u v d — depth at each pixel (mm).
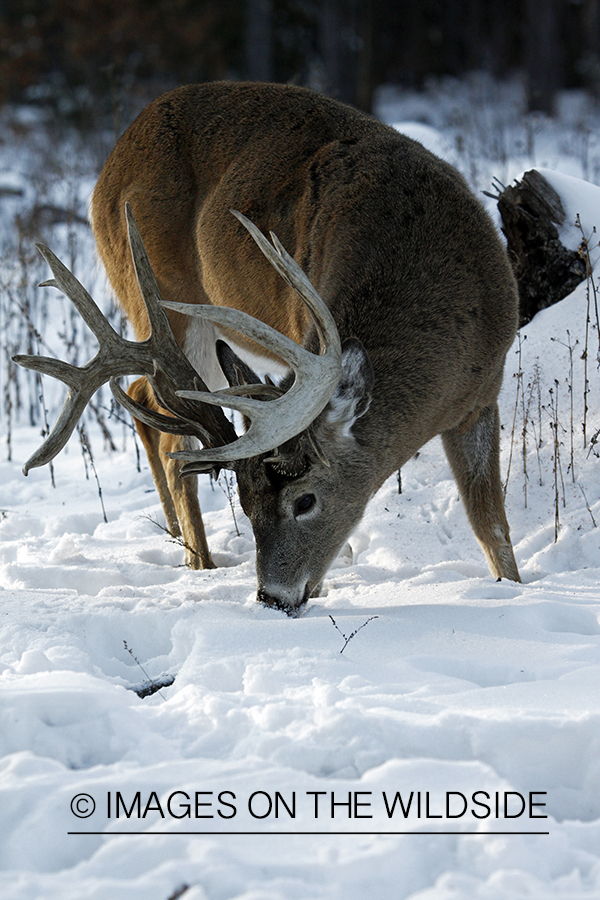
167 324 5000
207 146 6500
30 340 9867
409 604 4977
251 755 3104
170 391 4953
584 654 4090
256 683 3715
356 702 3430
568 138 20125
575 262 7699
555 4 27250
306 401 4348
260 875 2445
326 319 4355
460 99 31438
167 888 2354
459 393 5344
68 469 8797
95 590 5766
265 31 28781
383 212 5410
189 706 3477
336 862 2467
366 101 30938
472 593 5105
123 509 7648
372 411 4980
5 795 2789
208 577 5801
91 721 3316
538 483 6766
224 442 4898
